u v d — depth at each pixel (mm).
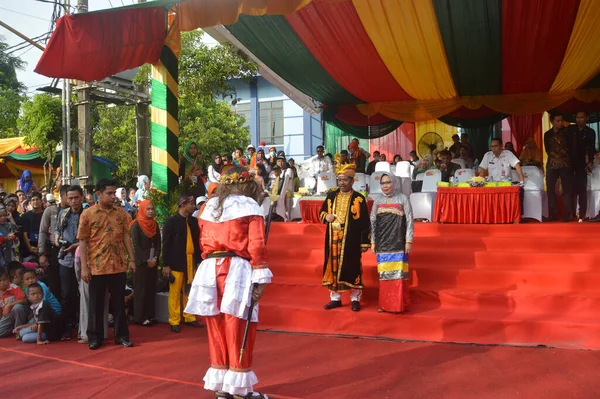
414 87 13555
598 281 6305
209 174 10492
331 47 10531
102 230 5930
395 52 10812
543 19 9086
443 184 8648
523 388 4238
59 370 5078
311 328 6547
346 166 6594
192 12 7531
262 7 6918
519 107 14227
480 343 5715
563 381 4379
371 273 7188
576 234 7625
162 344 6031
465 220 8484
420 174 11492
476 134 16250
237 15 7133
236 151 12695
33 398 4250
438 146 13602
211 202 4008
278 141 24703
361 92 14188
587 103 13945
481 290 6566
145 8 7945
